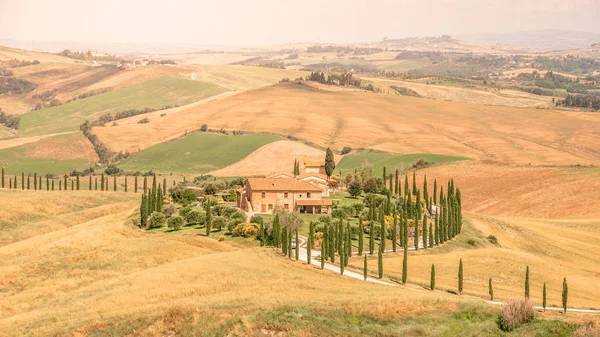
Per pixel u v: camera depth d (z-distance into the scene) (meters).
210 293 70.25
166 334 57.81
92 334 58.19
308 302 63.47
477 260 107.62
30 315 68.06
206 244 105.88
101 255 97.31
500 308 63.88
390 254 109.56
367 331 58.22
